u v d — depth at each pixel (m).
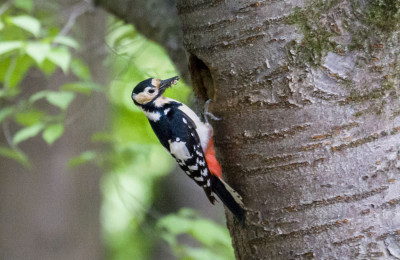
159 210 24.81
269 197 8.27
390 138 7.99
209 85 9.16
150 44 14.80
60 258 16.72
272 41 7.99
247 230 8.52
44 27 14.04
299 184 8.05
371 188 7.91
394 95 8.02
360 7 7.88
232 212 8.48
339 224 7.93
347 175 7.93
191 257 12.52
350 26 7.88
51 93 11.64
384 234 7.88
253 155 8.32
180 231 12.43
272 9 7.96
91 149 16.81
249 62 8.13
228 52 8.23
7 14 13.61
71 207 16.77
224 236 12.73
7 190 16.33
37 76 15.40
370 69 7.93
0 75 12.04
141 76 13.77
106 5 13.74
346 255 7.91
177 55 13.19
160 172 25.16
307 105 7.96
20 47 10.30
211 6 8.27
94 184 17.50
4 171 16.30
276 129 8.12
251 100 8.21
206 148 9.17
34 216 16.48
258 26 8.02
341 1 7.87
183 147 9.79
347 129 7.93
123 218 24.98
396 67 8.00
